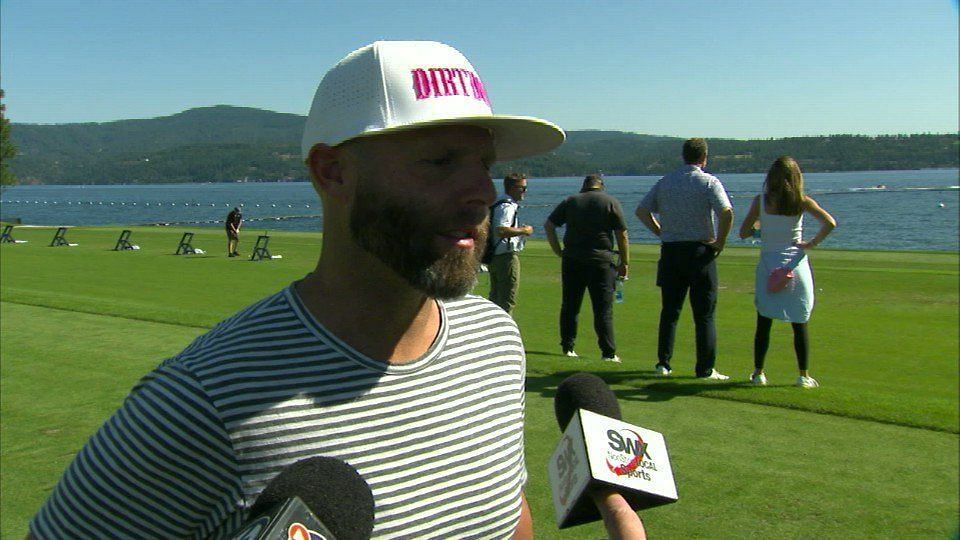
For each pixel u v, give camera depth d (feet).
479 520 5.59
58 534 5.04
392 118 5.16
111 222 218.38
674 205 24.31
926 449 17.19
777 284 22.74
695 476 15.74
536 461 16.80
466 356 5.83
